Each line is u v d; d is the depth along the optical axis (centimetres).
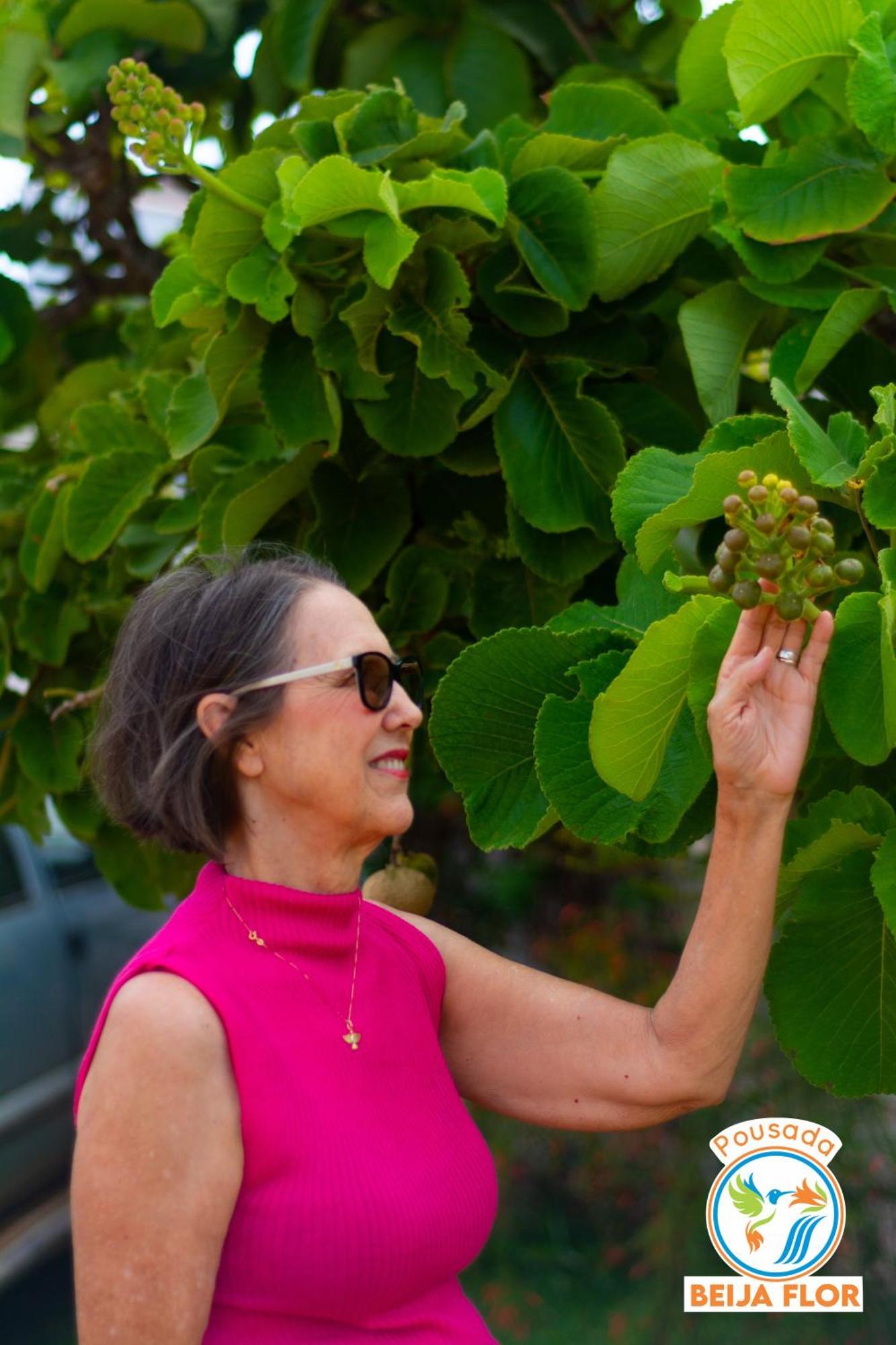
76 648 247
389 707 142
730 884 136
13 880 431
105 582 236
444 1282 140
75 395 280
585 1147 384
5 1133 388
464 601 202
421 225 177
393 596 196
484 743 151
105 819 245
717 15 193
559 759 141
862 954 143
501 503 200
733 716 127
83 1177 123
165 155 170
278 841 142
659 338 200
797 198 170
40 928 429
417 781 261
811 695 130
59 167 304
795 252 171
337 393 185
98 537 218
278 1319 127
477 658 148
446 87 275
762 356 235
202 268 181
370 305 174
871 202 169
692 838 153
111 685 148
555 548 184
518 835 149
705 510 135
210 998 129
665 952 376
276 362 185
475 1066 158
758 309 180
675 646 127
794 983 145
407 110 191
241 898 137
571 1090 153
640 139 183
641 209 179
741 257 171
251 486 197
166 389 227
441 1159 137
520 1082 156
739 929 137
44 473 263
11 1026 401
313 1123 128
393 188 167
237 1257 127
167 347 247
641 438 189
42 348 328
